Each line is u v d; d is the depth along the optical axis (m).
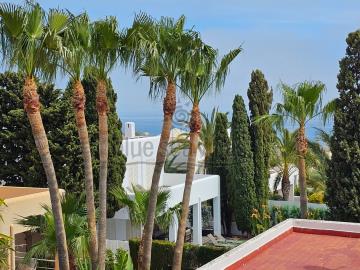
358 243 16.56
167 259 25.23
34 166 24.53
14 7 11.73
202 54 14.98
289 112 23.23
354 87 25.06
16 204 18.17
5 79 25.34
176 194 27.84
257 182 32.59
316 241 16.81
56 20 12.50
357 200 25.06
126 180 30.19
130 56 14.22
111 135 25.25
